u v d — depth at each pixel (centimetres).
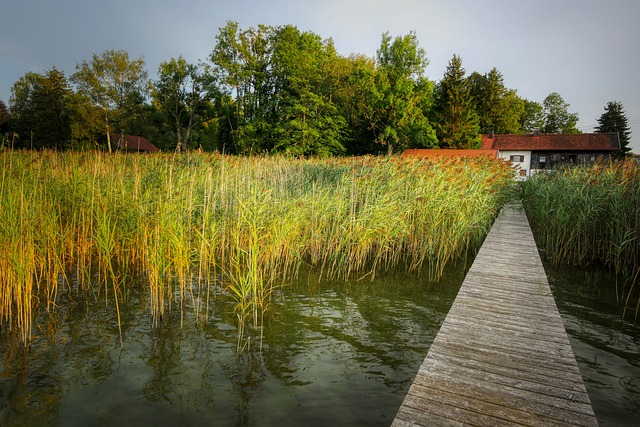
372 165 1112
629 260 852
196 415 338
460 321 441
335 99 4362
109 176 834
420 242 895
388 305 626
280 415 341
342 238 809
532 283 592
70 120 4153
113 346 457
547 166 4425
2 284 500
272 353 454
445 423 258
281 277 756
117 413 338
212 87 4888
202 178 920
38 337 476
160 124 5497
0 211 505
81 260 690
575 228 938
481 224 1041
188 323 529
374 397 372
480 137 4844
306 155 3491
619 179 1035
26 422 322
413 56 4056
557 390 300
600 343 512
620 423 341
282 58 3788
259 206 734
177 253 571
